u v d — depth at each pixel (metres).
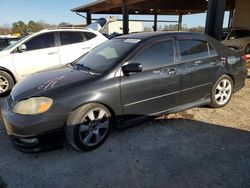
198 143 3.59
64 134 3.29
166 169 3.00
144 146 3.53
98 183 2.79
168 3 16.66
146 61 3.79
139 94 3.71
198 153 3.33
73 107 3.21
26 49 6.37
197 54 4.38
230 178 2.82
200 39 4.48
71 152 3.41
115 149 3.46
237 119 4.42
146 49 3.82
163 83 3.91
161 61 3.93
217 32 7.18
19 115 3.13
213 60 4.55
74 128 3.22
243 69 5.20
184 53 4.21
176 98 4.15
